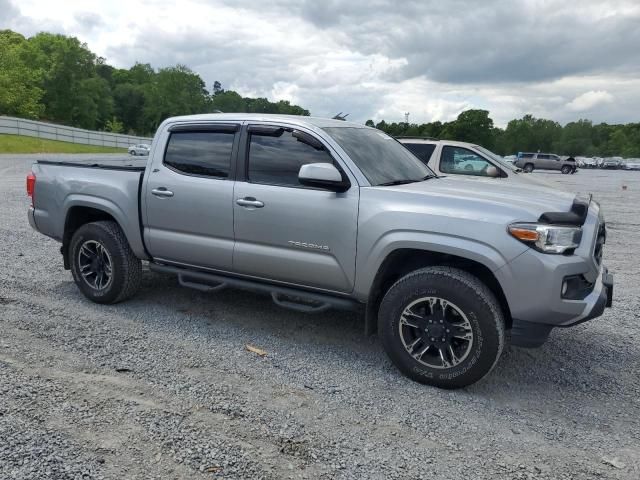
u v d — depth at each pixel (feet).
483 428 11.12
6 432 10.09
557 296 11.74
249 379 12.87
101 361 13.47
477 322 12.15
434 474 9.50
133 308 17.80
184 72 370.73
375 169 14.53
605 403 12.40
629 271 25.40
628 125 401.90
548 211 12.18
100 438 10.08
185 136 16.55
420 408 11.85
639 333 16.89
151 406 11.35
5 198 44.75
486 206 12.46
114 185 17.30
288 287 15.20
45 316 16.57
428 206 12.85
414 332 13.15
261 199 14.67
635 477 9.62
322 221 13.83
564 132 406.41
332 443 10.30
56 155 138.10
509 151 402.93
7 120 178.29
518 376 13.71
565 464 9.95
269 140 15.10
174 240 16.42
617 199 64.18
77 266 18.20
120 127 337.31
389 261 13.47
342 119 18.25
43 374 12.59
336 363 14.08
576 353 15.25
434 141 32.45
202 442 10.11
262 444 10.15
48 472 9.00
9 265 22.45
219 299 19.02
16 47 340.18
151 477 9.03
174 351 14.34
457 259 13.26
